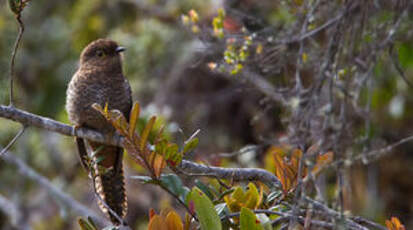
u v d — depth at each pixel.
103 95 10.18
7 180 15.84
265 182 7.95
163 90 15.60
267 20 13.14
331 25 9.93
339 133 8.69
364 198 13.51
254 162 12.75
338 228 6.95
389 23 10.12
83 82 10.09
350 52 9.57
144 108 15.55
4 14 15.95
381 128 13.95
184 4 15.67
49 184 14.04
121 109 10.52
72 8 17.47
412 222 14.09
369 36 10.63
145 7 16.66
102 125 9.74
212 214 6.40
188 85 15.48
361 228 7.17
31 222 15.45
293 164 7.30
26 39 16.62
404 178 14.34
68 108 10.16
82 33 17.02
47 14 17.23
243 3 13.70
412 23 10.46
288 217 7.08
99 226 11.98
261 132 14.48
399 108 13.92
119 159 9.61
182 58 15.54
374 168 13.78
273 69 10.54
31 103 16.50
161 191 14.51
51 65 16.72
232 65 10.09
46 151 16.23
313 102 8.60
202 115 15.40
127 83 10.69
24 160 15.57
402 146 14.51
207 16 14.56
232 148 15.06
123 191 9.54
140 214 14.51
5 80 12.32
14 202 15.34
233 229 6.87
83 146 9.92
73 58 16.83
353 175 13.59
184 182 9.05
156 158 6.80
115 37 16.33
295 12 10.39
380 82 12.84
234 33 10.77
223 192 7.28
